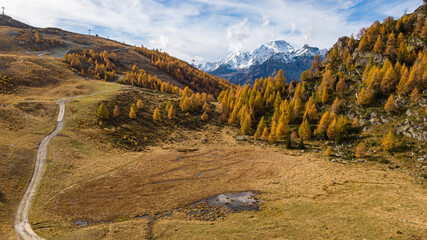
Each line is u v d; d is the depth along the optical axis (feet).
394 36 377.71
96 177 183.01
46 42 601.62
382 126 267.59
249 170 215.72
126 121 326.44
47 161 187.73
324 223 111.55
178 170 212.84
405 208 121.60
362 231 99.91
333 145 277.44
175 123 367.25
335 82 381.60
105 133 276.82
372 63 363.76
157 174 200.95
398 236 92.27
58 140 227.40
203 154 265.75
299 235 101.71
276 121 370.73
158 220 131.34
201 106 454.40
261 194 166.71
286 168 218.59
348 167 210.18
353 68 389.39
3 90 308.40
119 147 256.73
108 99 368.48
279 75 487.20
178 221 128.98
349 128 294.05
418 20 379.96
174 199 159.43
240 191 172.86
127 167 209.05
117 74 579.07
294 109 374.43
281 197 158.71
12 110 259.19
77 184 168.04
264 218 127.34
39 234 112.68
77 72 470.39
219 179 195.42
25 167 173.99
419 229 95.76
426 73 271.28
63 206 140.77
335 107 333.21
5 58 390.63
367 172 192.65
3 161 169.68
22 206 135.23
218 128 379.76
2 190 142.82
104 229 119.55
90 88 407.23
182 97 438.81
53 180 166.30
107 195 159.22
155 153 256.93
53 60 476.95
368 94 308.60
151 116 364.79
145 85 534.78
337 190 160.56
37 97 320.50
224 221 127.13
